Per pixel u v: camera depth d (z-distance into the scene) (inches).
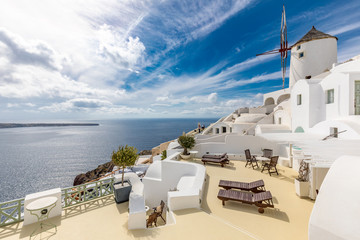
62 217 217.9
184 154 524.4
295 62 1106.1
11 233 185.9
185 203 228.8
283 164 437.1
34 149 5049.2
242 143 527.8
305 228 189.2
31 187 2174.0
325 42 998.4
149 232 185.9
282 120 825.5
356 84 362.3
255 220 205.0
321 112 454.9
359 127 298.8
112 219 214.5
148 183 401.7
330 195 109.7
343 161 122.3
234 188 279.6
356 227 94.1
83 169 2920.8
